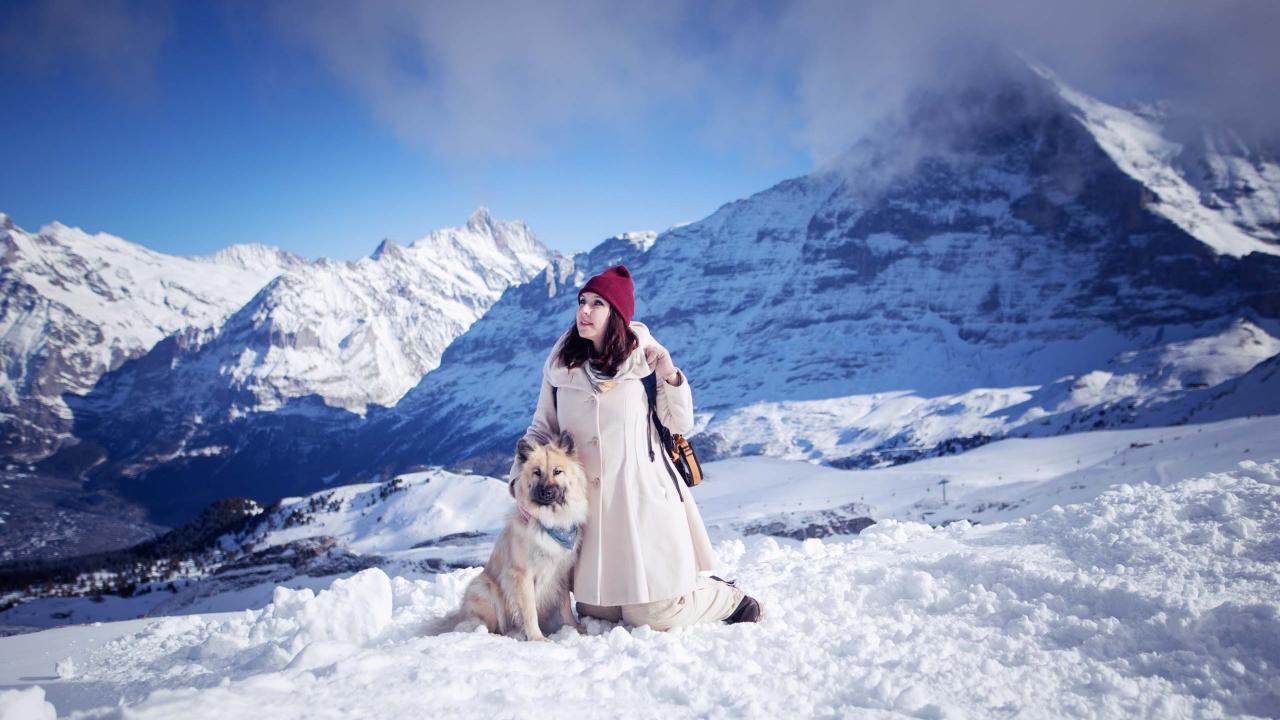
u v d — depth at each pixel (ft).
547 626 18.30
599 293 17.90
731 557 30.71
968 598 19.01
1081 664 14.23
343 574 209.46
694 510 19.07
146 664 19.90
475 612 17.92
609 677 13.55
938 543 27.91
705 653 15.16
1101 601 17.39
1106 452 316.81
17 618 210.59
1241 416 469.16
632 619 17.65
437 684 11.96
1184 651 14.16
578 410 18.16
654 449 18.52
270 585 199.72
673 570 17.53
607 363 17.90
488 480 365.61
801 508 261.65
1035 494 230.48
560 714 11.43
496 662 13.78
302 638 19.52
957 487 268.62
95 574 365.40
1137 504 25.75
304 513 379.35
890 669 14.10
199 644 21.09
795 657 14.78
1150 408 546.67
